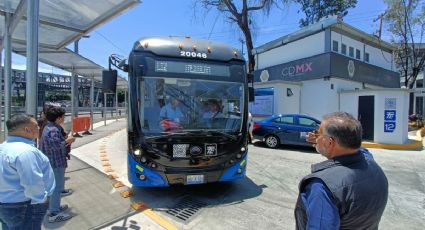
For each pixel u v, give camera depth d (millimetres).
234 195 5832
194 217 4703
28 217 2668
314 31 16531
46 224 4242
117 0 5184
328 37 15945
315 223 1484
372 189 1571
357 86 17109
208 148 5270
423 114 26719
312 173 1660
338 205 1514
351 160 1622
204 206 5195
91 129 16672
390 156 10961
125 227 4227
